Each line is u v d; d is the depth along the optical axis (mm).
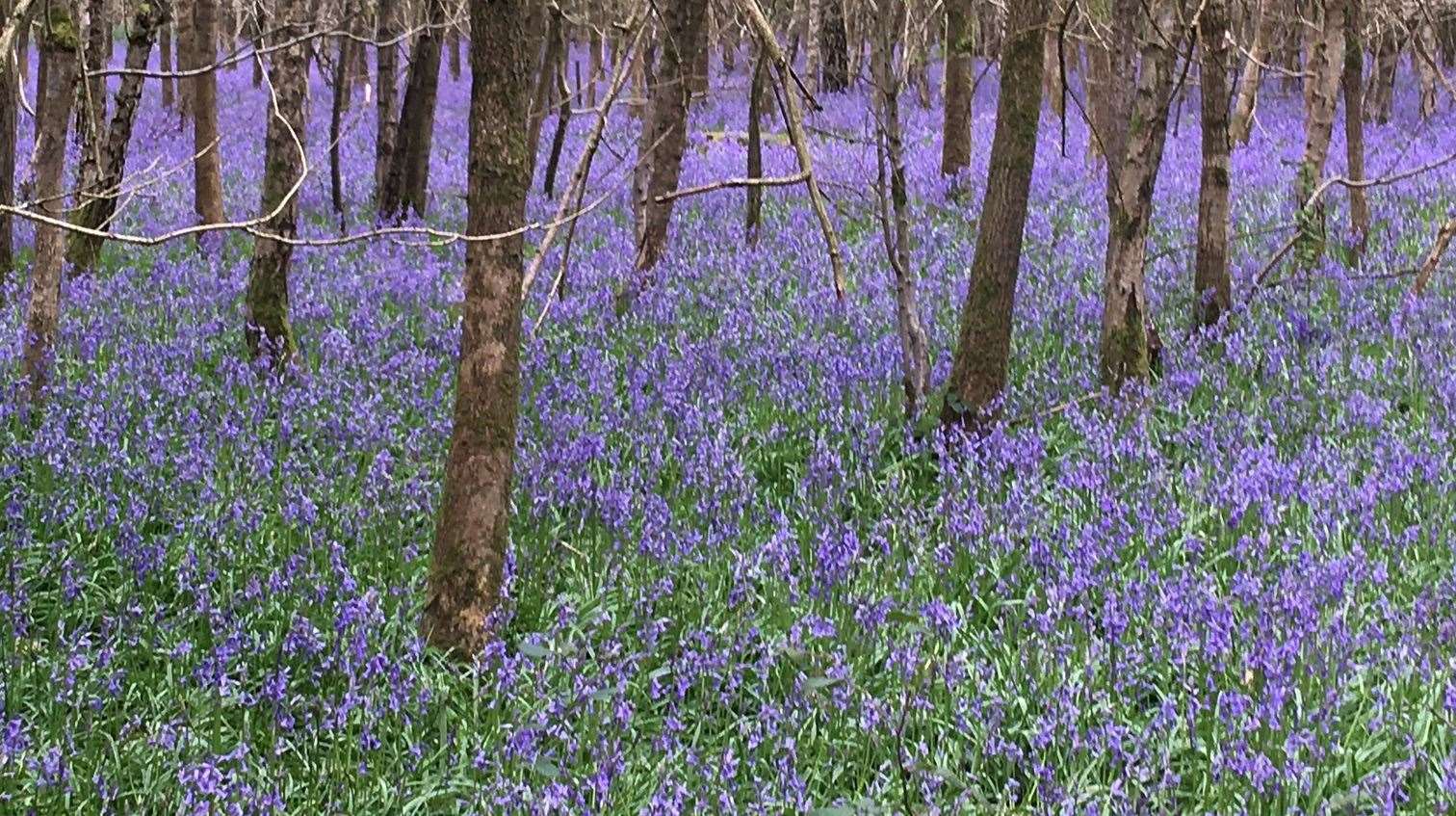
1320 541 6707
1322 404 8578
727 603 6246
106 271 12117
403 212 16562
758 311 11039
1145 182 8898
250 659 5719
